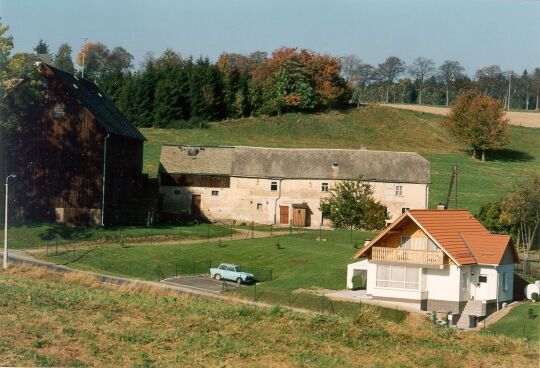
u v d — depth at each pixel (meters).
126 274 57.12
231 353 30.39
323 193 88.81
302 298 48.84
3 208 74.62
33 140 75.25
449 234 51.91
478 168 123.75
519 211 75.75
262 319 36.31
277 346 31.78
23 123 75.19
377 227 81.12
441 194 105.25
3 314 34.62
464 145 140.00
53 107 75.25
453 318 49.25
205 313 37.16
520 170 123.88
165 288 49.88
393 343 33.16
